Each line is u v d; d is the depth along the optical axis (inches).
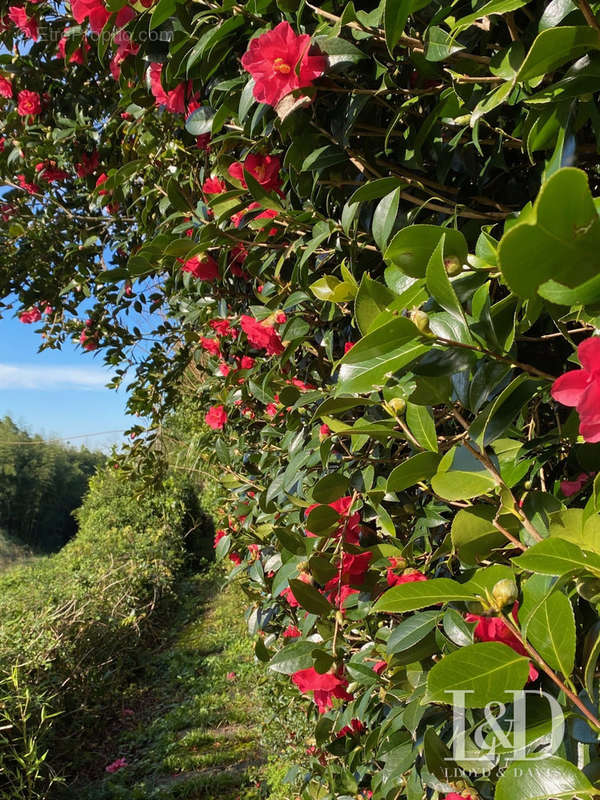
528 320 22.3
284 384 58.4
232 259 59.2
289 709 134.5
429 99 35.3
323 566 42.0
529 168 34.9
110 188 68.1
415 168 35.0
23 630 202.1
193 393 136.3
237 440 90.7
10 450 992.9
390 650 31.0
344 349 53.7
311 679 42.5
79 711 199.8
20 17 76.8
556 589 18.9
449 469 25.5
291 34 32.1
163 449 149.5
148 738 199.8
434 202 37.4
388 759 38.5
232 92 40.2
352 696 45.0
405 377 28.1
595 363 15.2
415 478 27.2
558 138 23.1
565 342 32.2
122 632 251.6
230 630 288.7
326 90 34.9
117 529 408.2
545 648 18.9
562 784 17.3
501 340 22.6
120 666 235.6
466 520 25.7
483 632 26.4
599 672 20.2
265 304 57.5
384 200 31.5
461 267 21.8
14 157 92.0
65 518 1077.8
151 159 66.1
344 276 36.2
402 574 40.2
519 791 17.8
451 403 26.2
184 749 187.2
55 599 239.3
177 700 229.3
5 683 169.6
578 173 10.8
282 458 65.1
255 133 42.5
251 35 38.9
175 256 54.7
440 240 20.1
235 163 47.4
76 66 82.8
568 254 11.7
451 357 23.1
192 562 437.4
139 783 169.6
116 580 285.6
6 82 85.7
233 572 79.0
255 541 74.4
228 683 230.2
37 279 114.7
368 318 26.7
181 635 304.5
